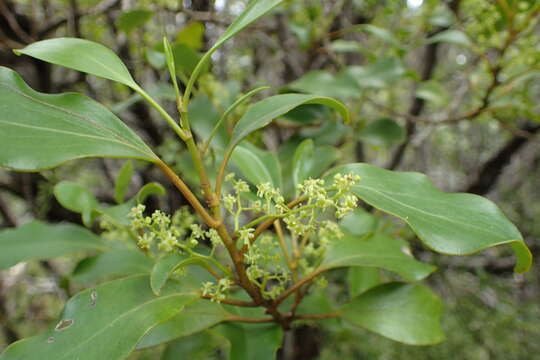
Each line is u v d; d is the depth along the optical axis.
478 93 0.48
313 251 0.23
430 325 0.22
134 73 0.50
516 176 1.00
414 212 0.16
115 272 0.27
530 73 0.41
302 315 0.23
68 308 0.17
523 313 0.60
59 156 0.14
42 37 0.48
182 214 0.28
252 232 0.17
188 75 0.38
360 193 0.17
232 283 0.19
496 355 0.56
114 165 0.66
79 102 0.16
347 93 0.35
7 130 0.14
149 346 0.19
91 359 0.15
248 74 0.64
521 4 0.34
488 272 0.71
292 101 0.18
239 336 0.23
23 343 0.16
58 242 0.29
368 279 0.30
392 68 0.40
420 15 0.51
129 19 0.37
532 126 0.57
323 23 0.49
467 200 0.17
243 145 0.26
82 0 0.53
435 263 0.63
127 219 0.22
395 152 0.62
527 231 0.82
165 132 0.57
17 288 0.72
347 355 0.56
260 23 0.59
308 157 0.24
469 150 0.95
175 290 0.19
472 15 0.40
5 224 0.57
